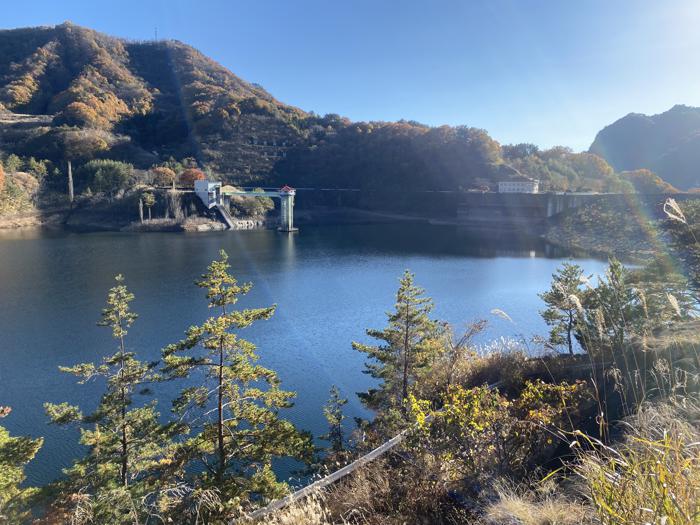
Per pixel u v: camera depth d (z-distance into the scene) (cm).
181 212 9912
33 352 2512
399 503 500
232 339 1134
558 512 325
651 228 6569
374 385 2181
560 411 563
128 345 2644
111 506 794
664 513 222
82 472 1141
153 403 1409
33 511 1022
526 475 487
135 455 1200
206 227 9756
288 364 2444
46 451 1586
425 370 1388
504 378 1133
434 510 469
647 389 589
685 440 299
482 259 6169
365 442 1099
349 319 3341
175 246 7081
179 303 3606
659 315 952
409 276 1496
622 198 8419
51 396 2000
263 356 2558
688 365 589
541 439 536
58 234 8119
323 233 9706
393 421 1091
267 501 845
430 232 9800
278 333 2986
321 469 1026
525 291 4116
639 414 391
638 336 781
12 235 7744
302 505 486
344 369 2384
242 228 10394
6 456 1075
